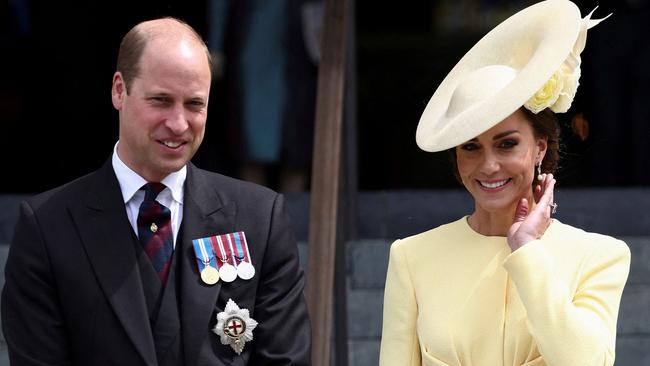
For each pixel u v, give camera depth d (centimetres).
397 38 3878
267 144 3350
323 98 2186
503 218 1753
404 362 1778
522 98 1669
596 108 3412
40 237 1767
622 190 3191
